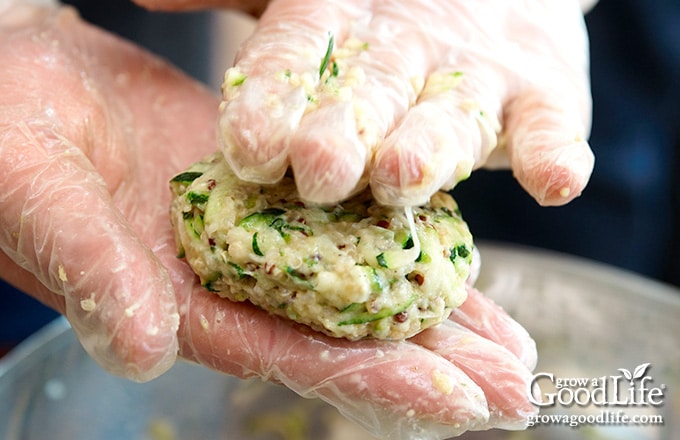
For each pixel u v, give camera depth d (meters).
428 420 0.25
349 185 0.23
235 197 0.25
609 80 0.53
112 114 0.31
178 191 0.26
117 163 0.29
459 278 0.25
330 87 0.25
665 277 0.59
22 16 0.35
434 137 0.24
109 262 0.23
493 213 0.57
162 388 0.40
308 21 0.28
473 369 0.26
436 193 0.27
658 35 0.51
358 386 0.25
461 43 0.29
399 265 0.24
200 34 0.55
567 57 0.31
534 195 0.26
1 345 0.48
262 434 0.41
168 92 0.34
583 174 0.26
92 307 0.23
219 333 0.25
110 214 0.24
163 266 0.25
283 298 0.24
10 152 0.25
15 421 0.36
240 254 0.24
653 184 0.56
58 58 0.31
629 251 0.57
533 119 0.28
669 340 0.41
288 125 0.23
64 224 0.24
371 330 0.25
